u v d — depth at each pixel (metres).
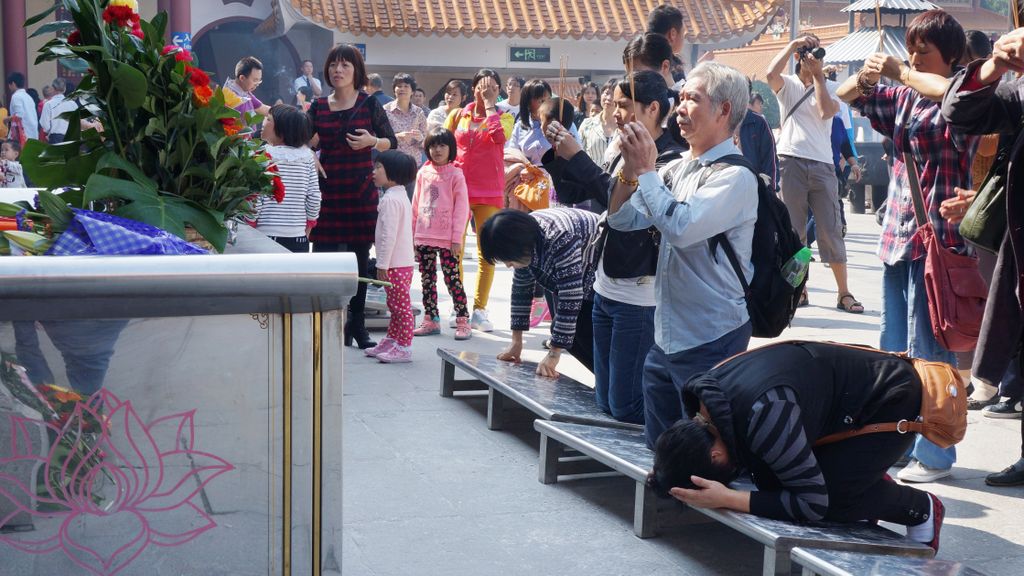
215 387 1.75
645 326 4.01
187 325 1.72
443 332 7.09
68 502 1.74
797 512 2.94
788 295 3.37
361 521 3.59
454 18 17.80
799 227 7.84
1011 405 4.97
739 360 3.04
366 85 6.54
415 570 3.20
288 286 1.68
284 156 6.04
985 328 3.46
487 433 4.72
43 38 20.03
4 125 15.48
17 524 1.73
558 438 3.88
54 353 1.69
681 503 3.26
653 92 3.98
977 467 4.27
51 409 1.71
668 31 5.80
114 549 1.77
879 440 2.97
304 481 1.80
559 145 3.95
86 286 1.62
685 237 3.18
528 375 4.83
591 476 4.12
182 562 1.79
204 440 1.76
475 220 7.20
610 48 18.61
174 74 2.37
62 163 2.39
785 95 7.75
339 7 17.48
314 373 1.77
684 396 3.11
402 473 4.12
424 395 5.37
